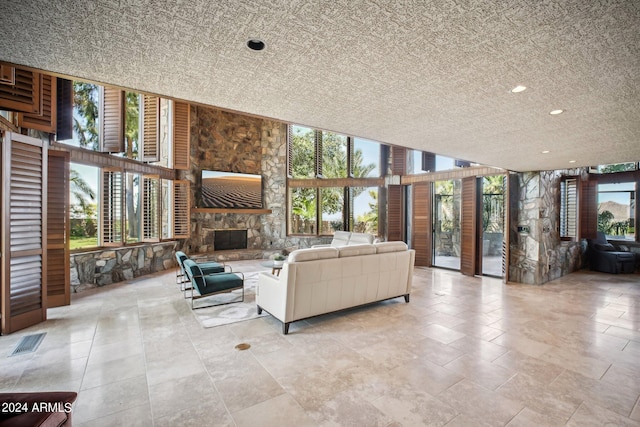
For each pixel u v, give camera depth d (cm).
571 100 234
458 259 807
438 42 158
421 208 734
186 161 687
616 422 191
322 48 165
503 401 212
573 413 199
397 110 264
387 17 137
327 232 893
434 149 404
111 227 532
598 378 242
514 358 274
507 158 459
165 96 235
